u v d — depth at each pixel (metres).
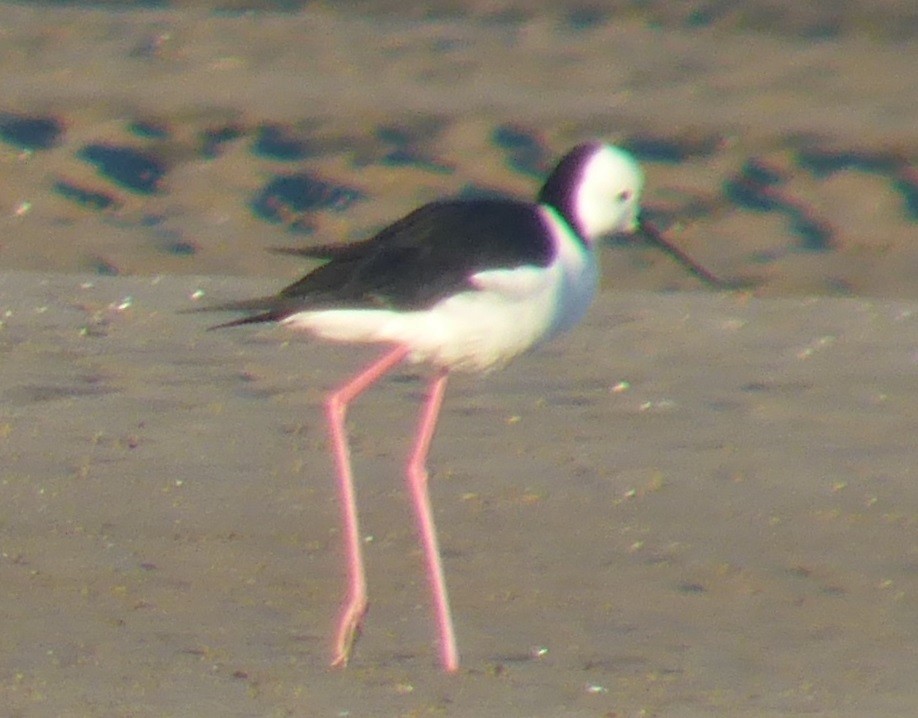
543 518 10.64
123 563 9.74
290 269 19.34
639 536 10.44
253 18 27.64
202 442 11.59
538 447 11.76
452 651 8.65
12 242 19.53
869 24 28.20
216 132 22.42
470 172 21.97
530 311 9.10
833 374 13.51
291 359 13.29
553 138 22.80
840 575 9.99
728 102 24.47
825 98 24.81
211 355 13.34
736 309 15.36
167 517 10.40
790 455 11.78
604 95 24.61
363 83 24.58
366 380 9.34
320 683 8.23
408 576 9.81
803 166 22.23
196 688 8.06
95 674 8.21
